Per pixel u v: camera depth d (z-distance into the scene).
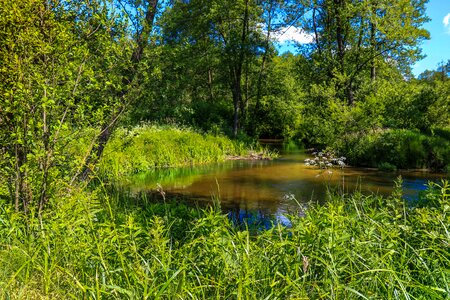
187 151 19.20
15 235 4.12
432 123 19.02
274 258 3.41
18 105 4.62
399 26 21.19
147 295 2.70
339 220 3.90
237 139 27.67
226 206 9.34
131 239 3.62
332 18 24.66
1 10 4.62
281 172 15.45
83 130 5.29
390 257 3.45
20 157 5.04
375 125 18.50
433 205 5.47
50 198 4.90
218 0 29.38
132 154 15.77
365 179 13.37
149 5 7.87
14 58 4.62
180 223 5.44
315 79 26.11
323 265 3.21
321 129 20.20
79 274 3.43
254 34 30.50
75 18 6.01
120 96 6.94
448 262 3.40
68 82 5.08
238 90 30.58
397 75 27.23
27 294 3.09
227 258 3.42
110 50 5.98
